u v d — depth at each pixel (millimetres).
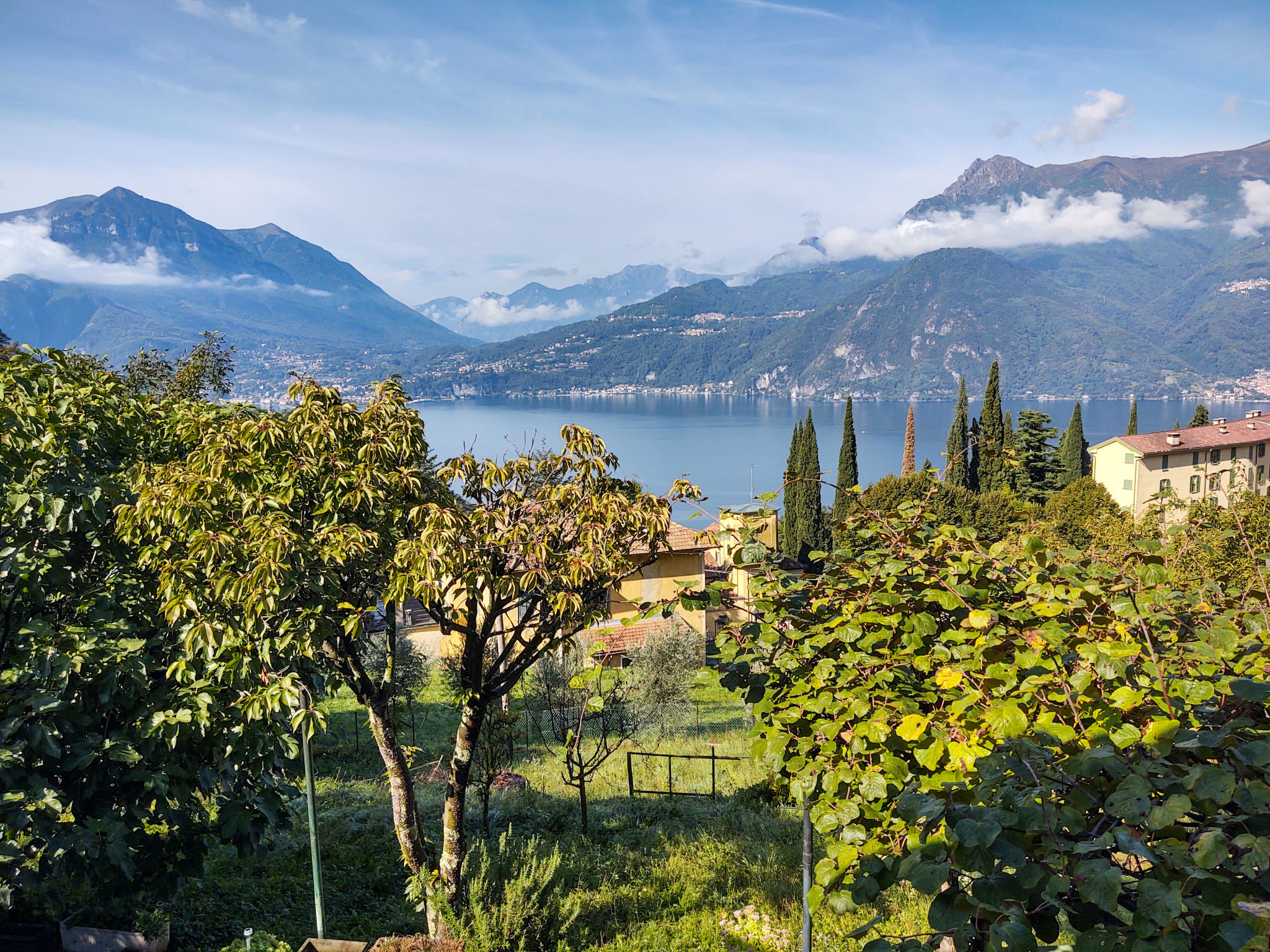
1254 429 78875
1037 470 67688
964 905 2910
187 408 10477
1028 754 3221
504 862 9469
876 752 4453
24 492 7941
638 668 23797
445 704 25094
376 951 8094
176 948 8562
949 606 4801
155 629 8844
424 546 7520
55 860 7832
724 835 12828
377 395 8906
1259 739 3137
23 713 7285
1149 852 2641
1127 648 3936
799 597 5430
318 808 13875
